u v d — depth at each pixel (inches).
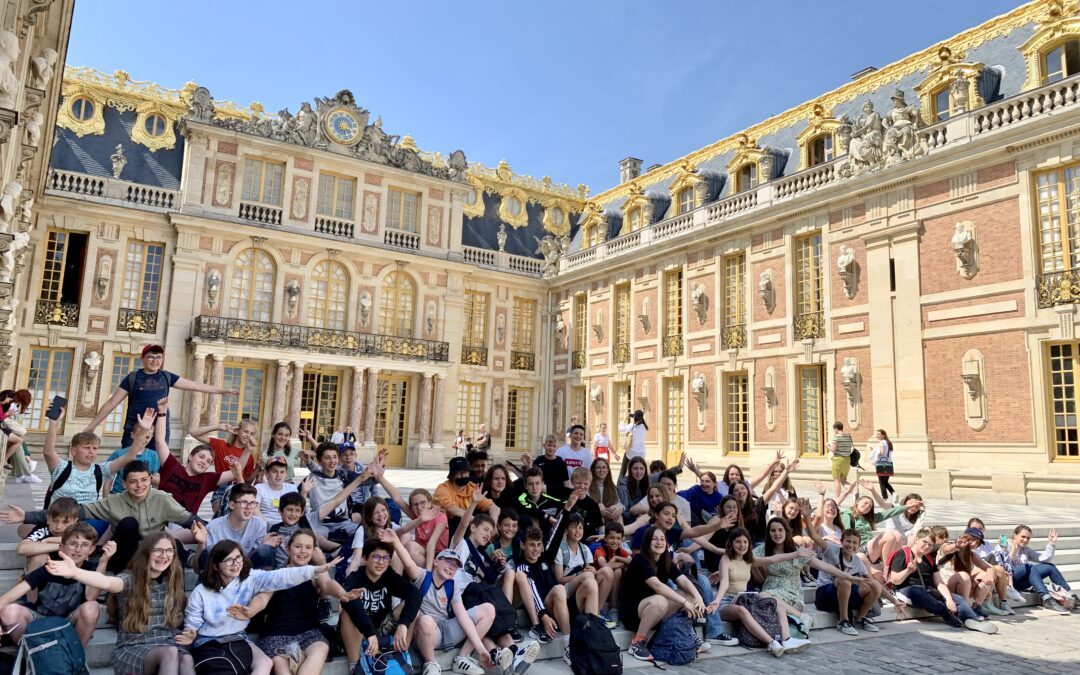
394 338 1220.5
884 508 567.8
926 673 291.1
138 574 231.9
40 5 381.4
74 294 1053.8
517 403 1379.2
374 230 1246.3
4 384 969.5
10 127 285.3
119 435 1033.5
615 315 1235.9
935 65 824.9
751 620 321.4
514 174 1503.4
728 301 1031.6
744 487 404.8
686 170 1148.5
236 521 292.2
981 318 736.3
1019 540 438.3
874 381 821.2
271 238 1141.7
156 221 1077.8
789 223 941.2
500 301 1375.5
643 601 310.7
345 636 255.1
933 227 787.4
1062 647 335.0
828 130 941.8
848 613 362.0
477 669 266.1
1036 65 735.7
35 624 219.5
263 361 1125.1
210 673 225.3
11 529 357.7
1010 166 727.7
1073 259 681.6
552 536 327.3
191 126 1104.8
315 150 1196.5
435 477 965.2
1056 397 685.9
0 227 325.7
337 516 336.8
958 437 743.1
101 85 1143.6
